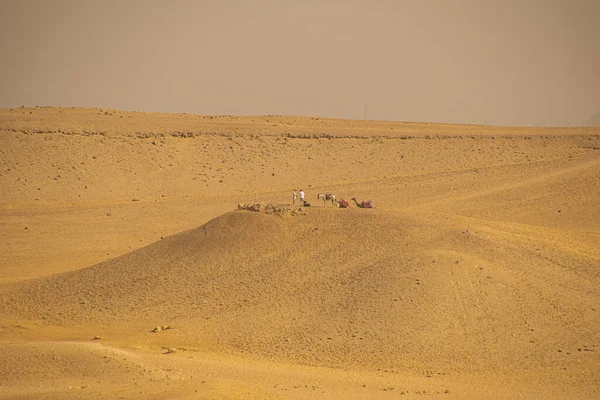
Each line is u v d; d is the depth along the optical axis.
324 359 124.38
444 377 115.12
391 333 130.75
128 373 102.94
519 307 137.75
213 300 153.75
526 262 155.75
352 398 99.88
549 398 103.50
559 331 130.12
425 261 151.38
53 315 155.50
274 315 143.62
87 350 111.25
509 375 115.75
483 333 130.25
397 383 110.50
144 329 143.38
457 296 140.00
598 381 110.81
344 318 137.38
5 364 104.75
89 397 91.25
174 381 99.56
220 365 117.12
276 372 114.81
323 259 163.12
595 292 143.50
